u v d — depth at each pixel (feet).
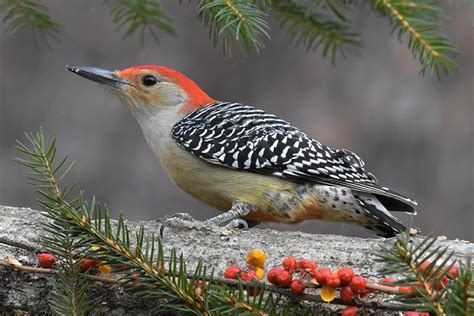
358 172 34.37
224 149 34.17
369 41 55.01
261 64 55.47
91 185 53.52
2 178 53.26
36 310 26.23
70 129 54.29
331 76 55.26
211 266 26.81
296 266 20.48
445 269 18.53
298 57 55.42
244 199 34.35
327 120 54.70
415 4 28.68
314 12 31.35
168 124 36.19
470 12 28.78
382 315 23.13
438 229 52.95
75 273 21.84
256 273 21.08
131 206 53.52
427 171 53.62
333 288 20.02
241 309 19.71
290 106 55.11
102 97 54.49
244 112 35.86
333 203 33.91
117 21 32.24
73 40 55.01
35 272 23.16
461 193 53.11
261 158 33.81
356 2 30.89
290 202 34.14
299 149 34.06
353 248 26.66
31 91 54.49
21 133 54.03
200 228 27.73
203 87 55.16
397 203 35.29
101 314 25.58
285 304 23.68
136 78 36.73
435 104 53.93
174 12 55.01
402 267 18.08
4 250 26.48
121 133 54.24
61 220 20.66
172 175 36.04
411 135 54.03
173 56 55.06
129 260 20.43
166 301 25.00
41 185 21.15
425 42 28.84
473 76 53.42
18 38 54.24
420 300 17.80
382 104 54.49
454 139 53.47
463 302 16.89
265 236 27.63
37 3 32.12
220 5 26.71
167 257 27.04
